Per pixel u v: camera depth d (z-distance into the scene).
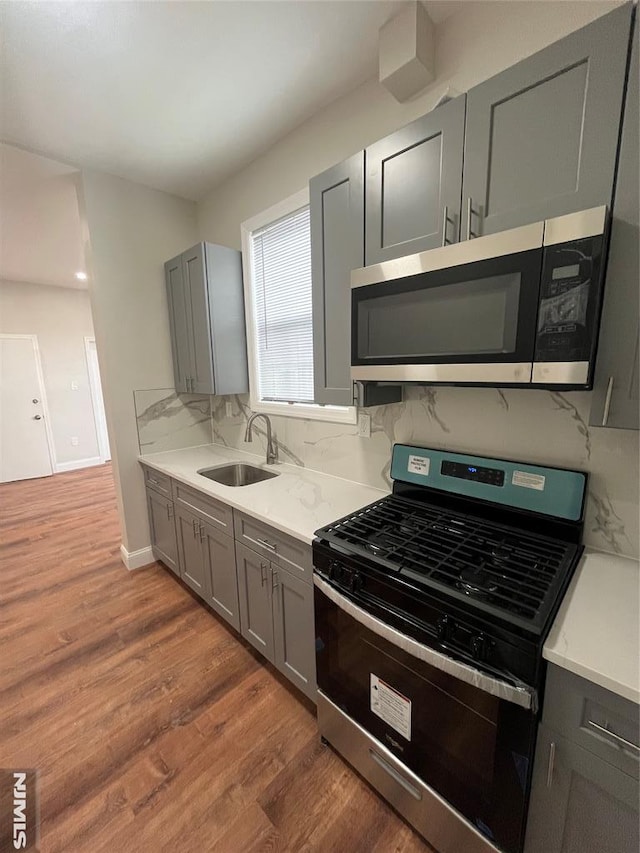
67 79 1.58
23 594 2.48
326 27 1.38
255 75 1.61
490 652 0.88
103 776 1.36
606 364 0.90
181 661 1.90
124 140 2.03
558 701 0.82
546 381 0.93
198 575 2.27
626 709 0.73
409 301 1.19
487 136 1.02
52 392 5.47
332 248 1.51
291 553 1.50
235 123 1.92
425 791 1.10
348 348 1.52
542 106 0.93
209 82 1.64
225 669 1.85
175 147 2.11
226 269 2.41
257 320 2.47
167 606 2.35
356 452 1.93
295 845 1.16
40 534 3.43
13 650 1.99
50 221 2.96
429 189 1.17
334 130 1.80
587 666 0.76
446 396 1.53
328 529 1.34
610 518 1.18
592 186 0.88
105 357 2.52
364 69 1.59
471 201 1.07
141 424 2.70
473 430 1.46
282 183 2.11
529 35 1.20
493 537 1.26
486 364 1.03
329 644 1.33
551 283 0.90
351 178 1.39
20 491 4.73
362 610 1.13
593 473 1.20
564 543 1.21
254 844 1.16
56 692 1.72
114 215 2.44
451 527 1.33
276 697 1.69
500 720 0.89
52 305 5.38
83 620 2.22
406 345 1.22
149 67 1.54
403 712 1.12
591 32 0.84
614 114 0.83
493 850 0.97
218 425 3.02
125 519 2.72
